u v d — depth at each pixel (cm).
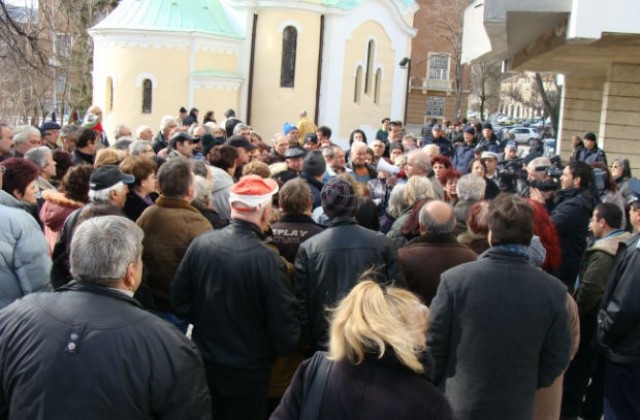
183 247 479
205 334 417
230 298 409
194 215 491
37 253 434
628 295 442
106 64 3073
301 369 257
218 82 3056
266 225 460
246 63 3212
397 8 3453
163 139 1136
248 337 414
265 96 3234
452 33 4531
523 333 348
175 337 282
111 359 265
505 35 945
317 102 3278
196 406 280
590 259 542
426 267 450
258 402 427
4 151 763
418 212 528
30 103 3225
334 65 3266
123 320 274
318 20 3231
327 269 433
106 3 3781
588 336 555
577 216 655
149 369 270
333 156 866
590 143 1266
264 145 1145
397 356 236
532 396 354
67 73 3362
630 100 1345
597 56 1250
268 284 407
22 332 272
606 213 546
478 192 586
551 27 1040
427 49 4997
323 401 242
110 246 284
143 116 3041
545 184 709
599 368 582
